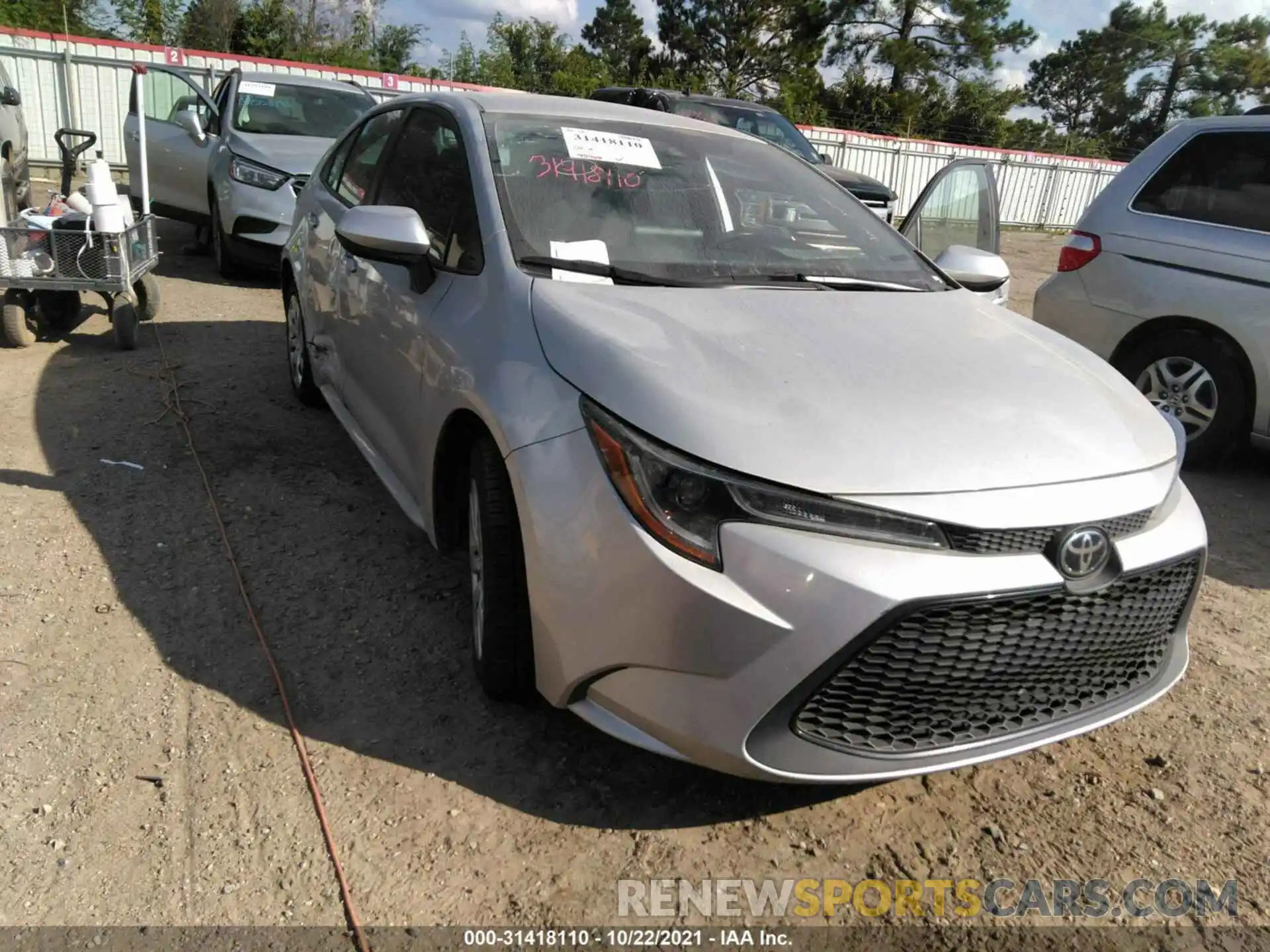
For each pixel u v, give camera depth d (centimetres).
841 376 234
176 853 218
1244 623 359
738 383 225
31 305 598
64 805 229
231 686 276
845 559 199
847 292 300
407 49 3719
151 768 242
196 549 352
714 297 276
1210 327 503
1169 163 533
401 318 321
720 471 204
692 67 4178
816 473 204
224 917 204
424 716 269
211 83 1518
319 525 379
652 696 212
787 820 242
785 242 331
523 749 258
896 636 203
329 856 220
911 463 210
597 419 221
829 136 2186
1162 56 5753
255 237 789
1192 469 532
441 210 326
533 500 228
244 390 532
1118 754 276
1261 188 494
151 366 566
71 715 259
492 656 257
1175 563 230
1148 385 535
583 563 217
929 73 4088
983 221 607
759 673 201
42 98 1520
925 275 339
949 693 213
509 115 341
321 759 250
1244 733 288
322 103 916
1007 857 235
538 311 256
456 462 287
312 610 318
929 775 262
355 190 422
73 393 507
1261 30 5706
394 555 360
